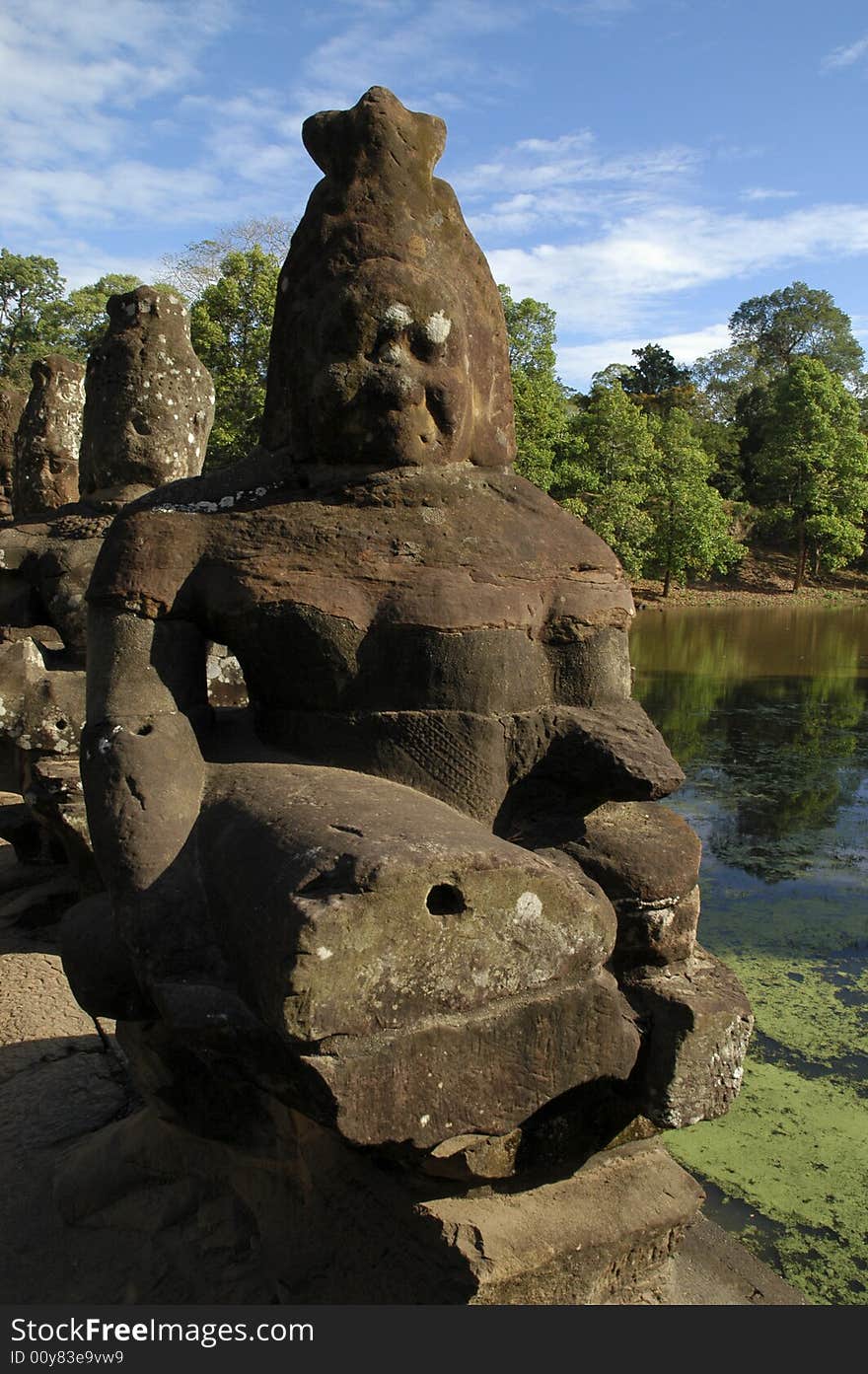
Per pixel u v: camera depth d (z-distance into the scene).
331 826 1.70
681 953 2.09
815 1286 2.85
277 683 2.24
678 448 27.48
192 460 5.02
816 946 5.39
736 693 14.00
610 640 2.36
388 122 2.30
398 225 2.30
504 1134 1.79
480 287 2.49
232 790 2.02
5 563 4.61
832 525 31.19
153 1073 2.18
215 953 1.80
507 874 1.64
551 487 24.36
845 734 11.16
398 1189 1.91
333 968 1.51
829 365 51.16
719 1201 3.23
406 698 2.17
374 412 2.27
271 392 2.49
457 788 2.15
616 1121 2.02
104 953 2.01
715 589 31.47
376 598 2.19
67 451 7.07
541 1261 1.85
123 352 4.85
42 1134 2.71
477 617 2.17
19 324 32.19
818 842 7.23
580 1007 1.76
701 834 7.41
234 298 16.98
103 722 2.10
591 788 2.18
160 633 2.22
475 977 1.63
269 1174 2.20
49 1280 2.21
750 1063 4.14
